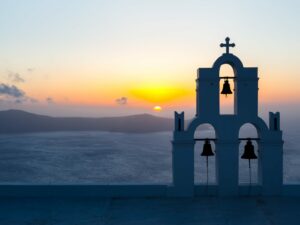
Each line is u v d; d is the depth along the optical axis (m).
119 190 11.30
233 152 11.04
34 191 11.29
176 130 11.05
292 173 98.69
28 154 153.88
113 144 196.12
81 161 133.25
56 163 129.62
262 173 11.16
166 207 10.34
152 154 151.50
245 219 9.42
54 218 9.54
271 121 11.13
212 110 10.93
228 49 10.86
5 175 108.69
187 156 11.09
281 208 10.20
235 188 11.12
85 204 10.63
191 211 10.01
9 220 9.38
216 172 11.38
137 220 9.38
